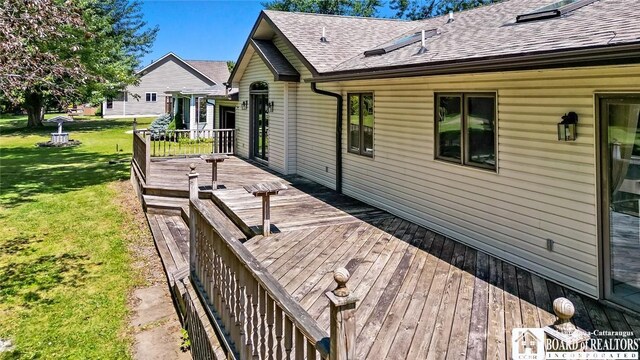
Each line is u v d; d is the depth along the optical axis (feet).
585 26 14.87
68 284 19.45
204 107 78.48
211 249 13.70
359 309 12.87
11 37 20.24
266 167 40.83
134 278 20.15
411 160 22.91
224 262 12.22
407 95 22.90
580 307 13.25
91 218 29.63
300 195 29.27
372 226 22.13
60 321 16.30
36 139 74.69
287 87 36.04
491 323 12.03
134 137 40.22
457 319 12.27
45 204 33.14
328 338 7.16
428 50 21.93
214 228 12.85
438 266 16.58
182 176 35.27
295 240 19.63
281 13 37.37
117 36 89.04
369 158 26.76
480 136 18.49
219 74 137.59
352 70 23.77
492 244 17.99
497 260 17.35
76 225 27.99
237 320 11.05
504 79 16.93
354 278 15.28
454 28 26.71
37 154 58.95
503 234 17.44
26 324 16.06
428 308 12.96
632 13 14.40
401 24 40.11
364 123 27.27
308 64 28.91
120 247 24.14
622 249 13.28
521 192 16.56
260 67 41.37
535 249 16.07
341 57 30.32
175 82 129.59
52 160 54.19
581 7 18.57
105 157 56.90
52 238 25.49
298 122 36.35
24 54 21.39
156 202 29.55
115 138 78.28
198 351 13.41
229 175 36.42
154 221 27.71
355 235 20.53
